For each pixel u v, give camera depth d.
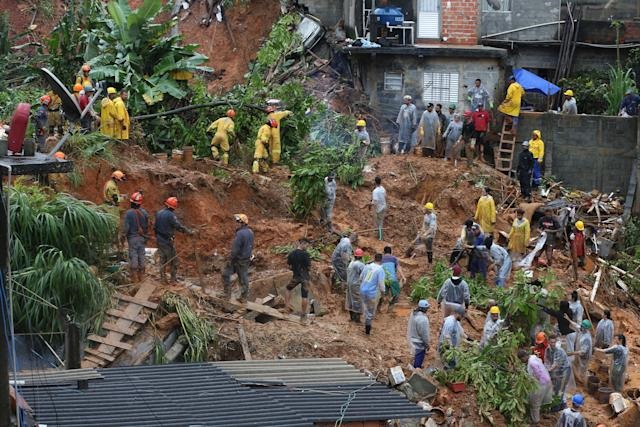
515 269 44.41
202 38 58.19
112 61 48.81
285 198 44.50
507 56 54.41
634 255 49.06
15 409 23.75
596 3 56.00
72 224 35.12
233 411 27.92
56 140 40.78
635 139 51.91
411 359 36.38
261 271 40.44
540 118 52.25
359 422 28.44
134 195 36.56
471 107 51.88
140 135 46.09
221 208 43.22
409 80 53.03
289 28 55.59
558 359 37.00
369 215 46.03
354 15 55.03
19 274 33.53
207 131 46.56
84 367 33.16
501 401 35.44
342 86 53.47
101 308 34.41
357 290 38.09
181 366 31.64
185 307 35.41
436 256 44.28
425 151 50.56
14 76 52.75
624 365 38.75
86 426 26.28
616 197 52.00
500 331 36.84
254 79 50.44
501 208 49.06
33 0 58.81
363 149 48.31
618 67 54.00
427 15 54.69
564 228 47.81
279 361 32.81
